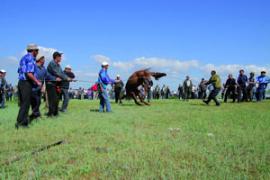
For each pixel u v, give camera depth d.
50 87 14.98
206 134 10.70
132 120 14.05
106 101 18.05
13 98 33.97
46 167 6.88
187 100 34.56
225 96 29.39
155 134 10.63
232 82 28.89
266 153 8.20
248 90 29.81
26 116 11.82
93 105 24.09
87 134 10.53
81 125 12.32
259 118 14.99
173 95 48.81
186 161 7.43
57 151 8.20
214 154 8.05
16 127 11.70
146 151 8.20
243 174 6.58
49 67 14.93
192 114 16.80
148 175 6.44
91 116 15.62
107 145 8.91
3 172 6.48
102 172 6.68
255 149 8.57
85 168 6.78
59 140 9.57
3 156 7.78
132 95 24.58
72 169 6.77
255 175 6.62
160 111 18.66
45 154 7.89
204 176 6.37
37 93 14.09
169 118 14.89
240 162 7.38
